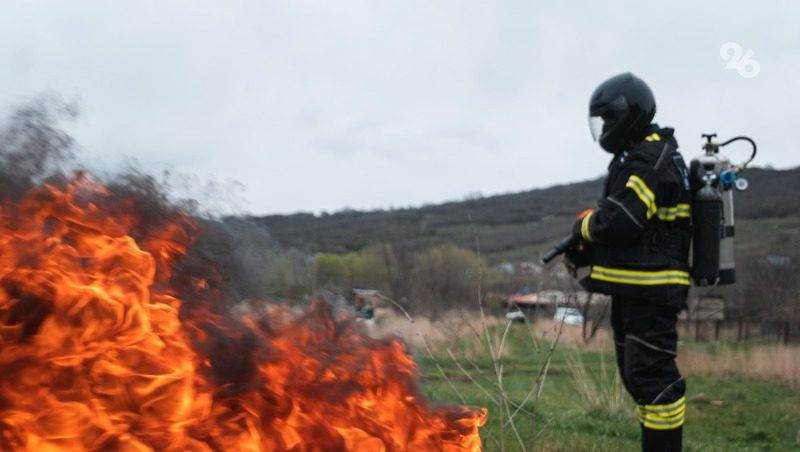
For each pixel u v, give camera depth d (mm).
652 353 5180
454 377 8609
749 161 5434
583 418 7445
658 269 5141
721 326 20109
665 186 5133
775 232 44969
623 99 5320
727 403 9938
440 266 17875
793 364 11977
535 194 77938
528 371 9938
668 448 5129
